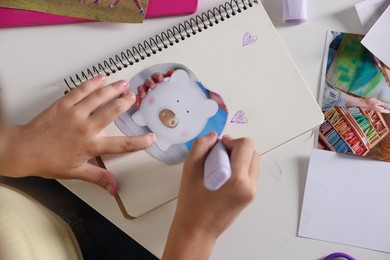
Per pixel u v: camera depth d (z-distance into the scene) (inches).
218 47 23.5
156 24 24.8
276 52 23.2
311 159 22.2
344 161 22.1
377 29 23.0
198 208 20.3
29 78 24.6
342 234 21.5
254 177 20.0
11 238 19.1
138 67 23.6
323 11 24.0
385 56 22.9
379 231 21.4
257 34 23.5
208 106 22.9
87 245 32.9
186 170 20.7
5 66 24.7
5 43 24.8
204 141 20.4
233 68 23.2
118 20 24.4
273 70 23.0
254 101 22.8
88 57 24.6
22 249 19.1
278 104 22.7
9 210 20.4
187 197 20.6
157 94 23.2
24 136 22.5
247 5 23.9
